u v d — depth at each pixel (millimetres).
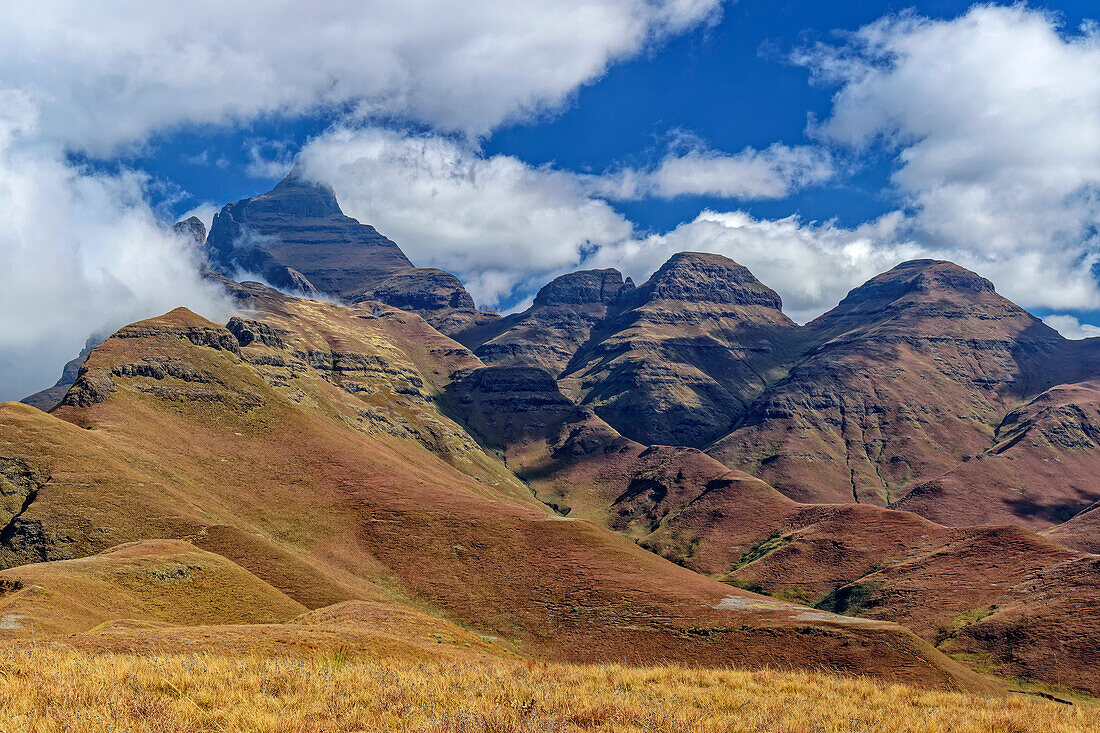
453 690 18938
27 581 85000
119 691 16484
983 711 21750
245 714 15273
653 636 125812
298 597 127750
